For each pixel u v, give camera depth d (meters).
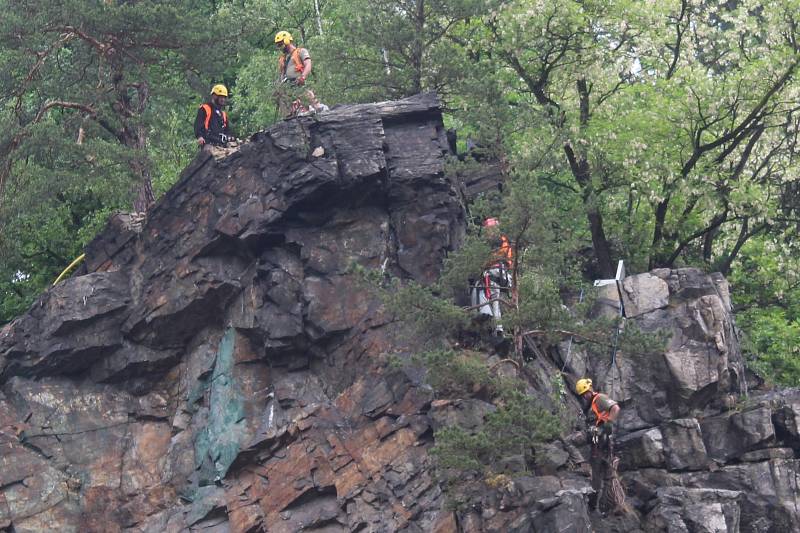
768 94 34.41
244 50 36.12
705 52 38.56
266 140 27.98
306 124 27.97
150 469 27.16
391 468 24.33
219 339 28.06
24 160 33.88
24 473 26.47
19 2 33.97
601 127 35.75
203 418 27.36
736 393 27.88
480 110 25.05
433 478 22.92
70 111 41.28
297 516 24.70
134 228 29.61
